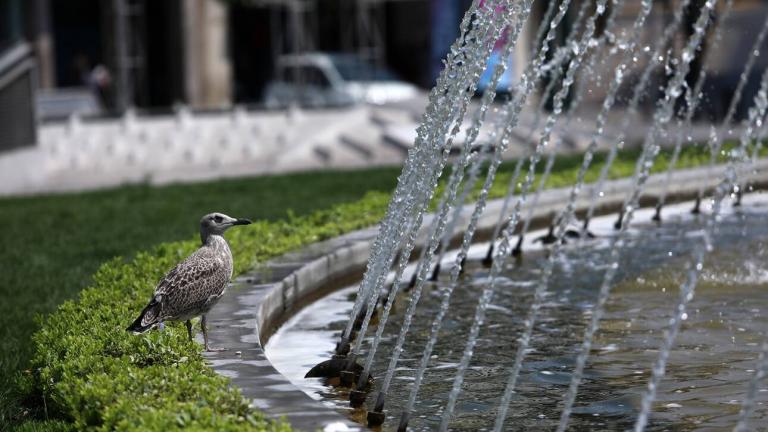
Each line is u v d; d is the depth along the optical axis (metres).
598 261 15.42
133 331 9.15
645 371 10.16
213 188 25.78
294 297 13.03
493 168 10.42
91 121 37.72
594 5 35.81
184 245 14.01
